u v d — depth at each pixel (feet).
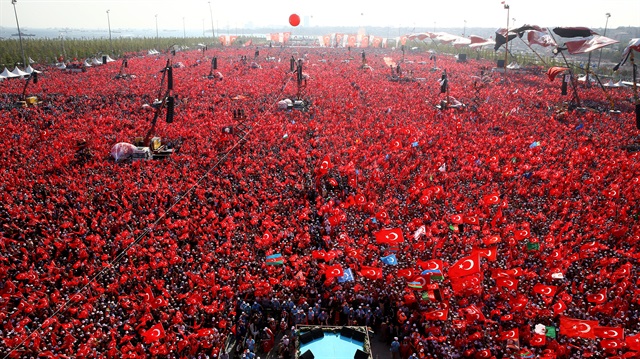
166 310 111.34
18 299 111.96
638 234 138.82
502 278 114.42
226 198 165.17
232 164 198.39
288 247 136.26
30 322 105.70
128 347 97.96
